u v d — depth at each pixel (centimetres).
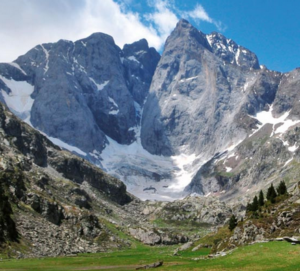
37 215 15988
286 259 7412
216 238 15538
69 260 11512
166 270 8094
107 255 13838
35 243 13388
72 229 17012
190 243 16238
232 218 13688
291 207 10450
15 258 11350
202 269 7688
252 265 7406
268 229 10306
